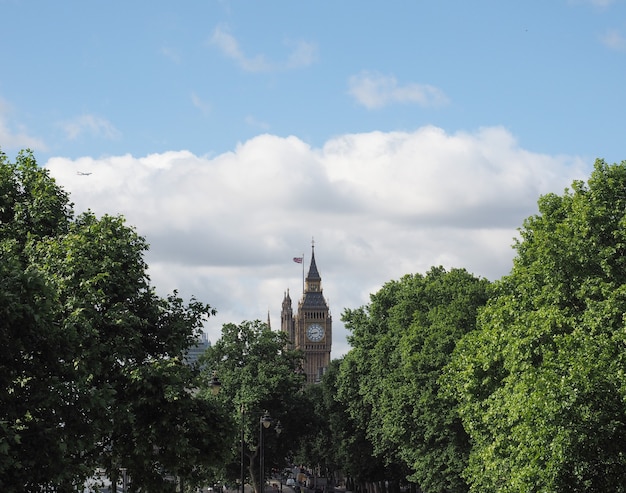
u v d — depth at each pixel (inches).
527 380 2025.1
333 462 6481.3
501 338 2464.3
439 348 3511.3
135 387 2022.6
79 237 2090.3
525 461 2038.6
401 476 5398.6
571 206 2554.1
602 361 1895.9
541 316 2237.9
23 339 1507.1
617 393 1851.6
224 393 4857.3
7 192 2204.7
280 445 5132.9
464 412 2706.7
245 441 4598.9
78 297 1975.9
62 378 1611.7
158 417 2086.6
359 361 4621.1
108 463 2176.4
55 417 1584.6
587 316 2139.5
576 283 2347.4
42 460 1497.3
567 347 2006.6
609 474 1862.7
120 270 2150.6
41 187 2208.4
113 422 1935.3
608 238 2388.0
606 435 1818.4
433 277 4596.5
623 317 2028.8
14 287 1497.3
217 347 5049.2
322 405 6215.6
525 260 2662.4
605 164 2487.7
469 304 3654.0
